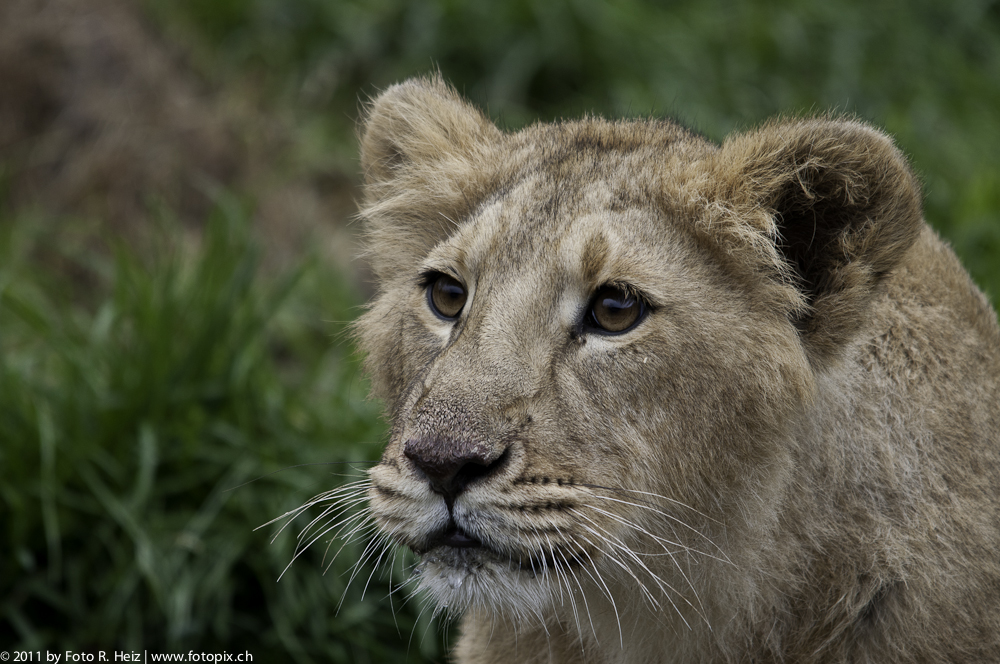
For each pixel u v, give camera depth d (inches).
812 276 264.5
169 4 651.5
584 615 275.7
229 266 450.3
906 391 269.4
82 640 387.5
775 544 262.5
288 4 657.0
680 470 251.4
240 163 603.5
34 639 382.6
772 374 252.2
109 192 580.4
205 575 393.4
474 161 297.3
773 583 264.4
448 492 238.7
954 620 259.0
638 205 256.2
